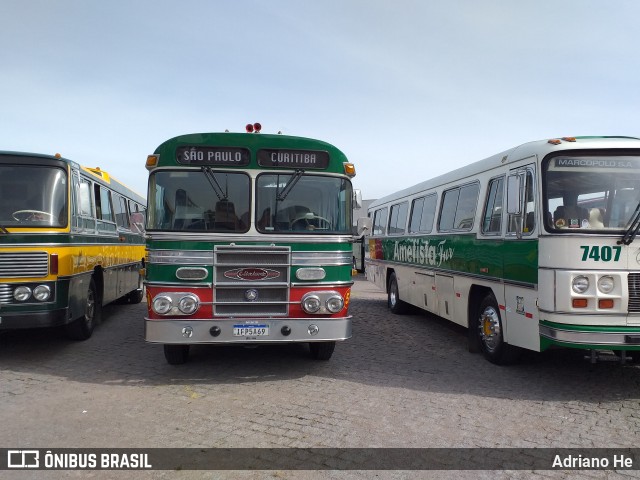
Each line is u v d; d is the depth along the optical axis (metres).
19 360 7.89
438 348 8.95
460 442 4.86
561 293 6.01
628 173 6.32
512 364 7.72
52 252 7.68
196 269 6.52
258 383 6.74
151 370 7.35
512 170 7.23
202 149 6.84
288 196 6.90
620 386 6.68
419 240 11.16
